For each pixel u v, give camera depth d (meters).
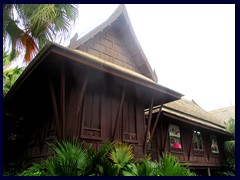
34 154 8.04
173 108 13.34
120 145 5.85
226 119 22.41
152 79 11.06
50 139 6.84
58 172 4.56
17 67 14.32
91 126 6.89
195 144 14.49
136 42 10.85
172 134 12.80
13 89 8.06
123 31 11.00
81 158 5.13
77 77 6.96
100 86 7.66
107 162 5.27
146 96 9.20
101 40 9.97
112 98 7.94
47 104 8.19
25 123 10.09
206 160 14.82
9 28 8.11
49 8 6.80
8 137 9.64
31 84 7.73
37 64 6.11
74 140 5.90
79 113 6.64
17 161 8.66
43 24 7.26
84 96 7.00
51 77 6.51
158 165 5.78
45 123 7.90
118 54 10.59
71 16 7.57
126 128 8.07
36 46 8.37
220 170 16.27
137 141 8.23
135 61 11.41
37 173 5.09
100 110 7.32
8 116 9.89
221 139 17.80
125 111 8.29
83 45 9.02
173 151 12.23
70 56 5.67
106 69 6.48
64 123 5.93
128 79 7.11
